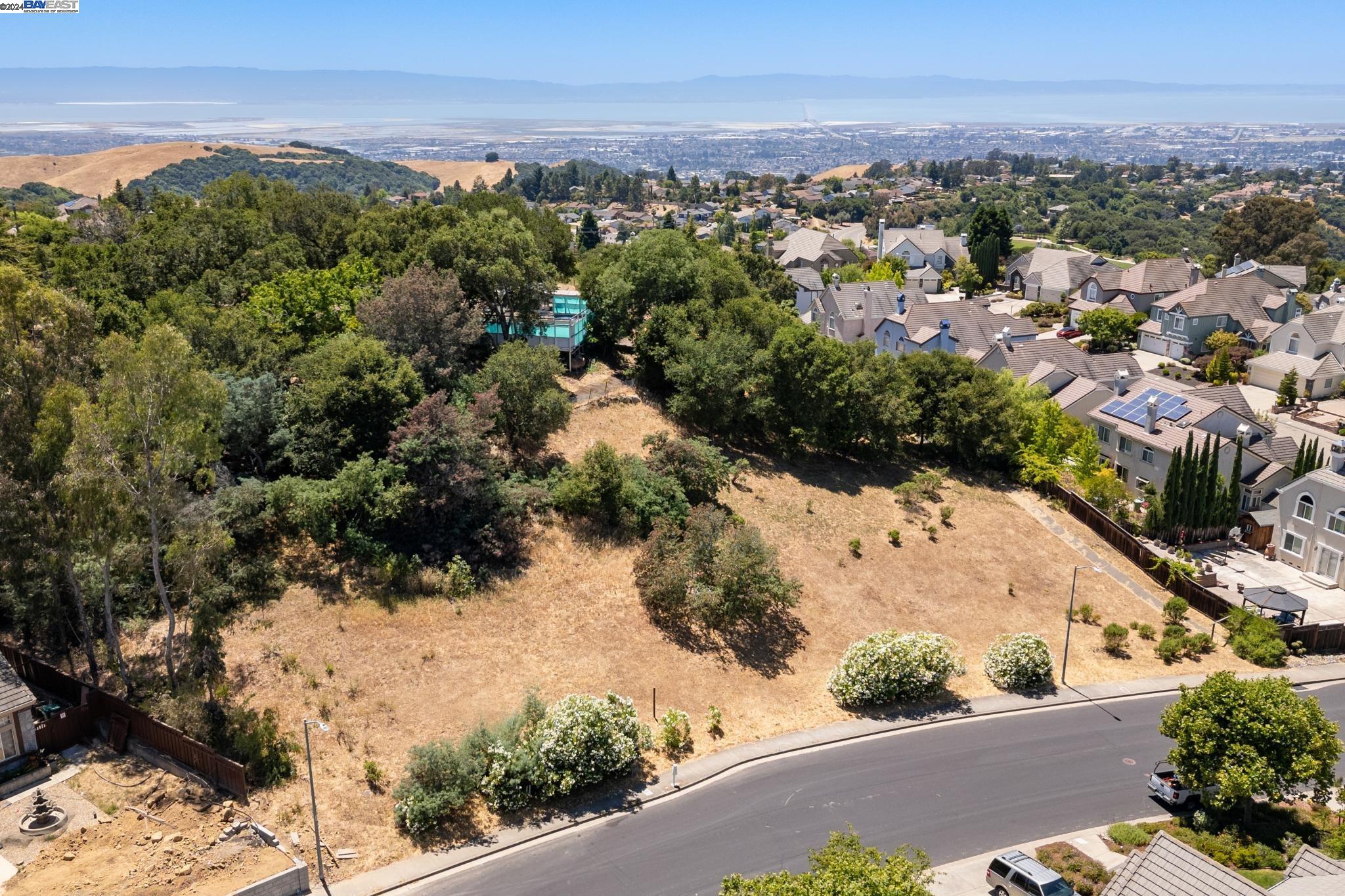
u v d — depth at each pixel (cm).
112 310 4722
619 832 2930
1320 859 2336
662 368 6028
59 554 3008
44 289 3161
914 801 3152
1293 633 4472
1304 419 7188
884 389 6072
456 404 4509
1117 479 5784
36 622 3303
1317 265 12125
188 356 3170
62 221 10725
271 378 4238
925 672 3800
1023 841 2964
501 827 2923
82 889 2416
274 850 2655
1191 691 3216
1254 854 2861
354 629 3578
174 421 2988
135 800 2786
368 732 3173
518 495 4350
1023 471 6059
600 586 4169
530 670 3622
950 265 13625
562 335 6019
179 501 3069
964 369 6300
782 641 4138
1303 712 3034
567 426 5269
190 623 3512
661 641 3938
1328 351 8200
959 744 3534
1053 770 3381
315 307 5216
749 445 5947
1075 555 5256
